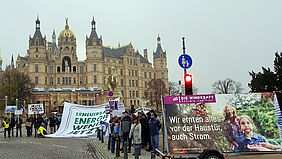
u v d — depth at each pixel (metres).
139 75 144.25
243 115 11.34
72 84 126.75
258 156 12.70
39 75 120.81
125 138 16.75
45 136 27.52
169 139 11.01
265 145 10.98
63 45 139.75
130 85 139.75
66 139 26.09
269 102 11.58
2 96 91.62
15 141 24.39
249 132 11.13
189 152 10.85
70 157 15.08
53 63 126.69
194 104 11.43
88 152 17.12
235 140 11.01
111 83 42.34
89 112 29.12
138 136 14.69
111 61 134.62
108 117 28.53
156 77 154.88
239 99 11.57
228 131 11.12
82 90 116.25
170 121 11.20
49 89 116.50
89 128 28.31
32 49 122.06
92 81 124.06
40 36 124.50
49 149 18.53
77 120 28.80
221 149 10.89
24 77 97.75
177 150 10.87
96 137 27.86
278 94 34.59
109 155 15.88
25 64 134.38
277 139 11.07
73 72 127.62
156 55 156.00
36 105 33.31
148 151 17.25
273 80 35.75
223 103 11.48
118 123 17.12
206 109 11.36
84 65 129.12
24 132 37.31
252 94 11.68
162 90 115.19
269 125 11.27
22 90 94.38
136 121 14.91
